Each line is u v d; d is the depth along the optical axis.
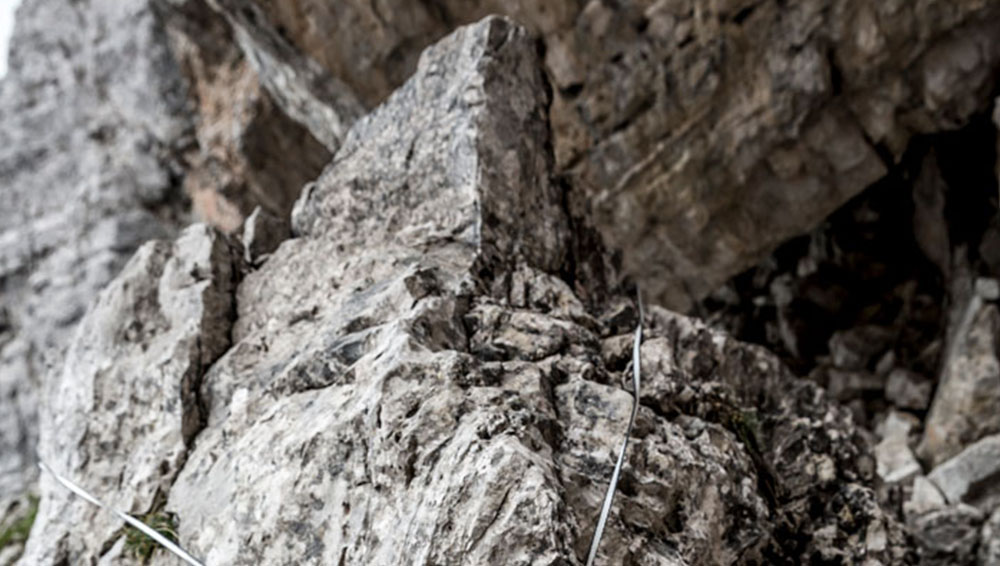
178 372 2.74
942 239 8.67
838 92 7.50
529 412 2.10
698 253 8.43
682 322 3.29
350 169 3.07
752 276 9.80
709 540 2.22
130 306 2.99
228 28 9.77
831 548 2.79
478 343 2.38
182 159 11.25
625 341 2.69
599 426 2.22
